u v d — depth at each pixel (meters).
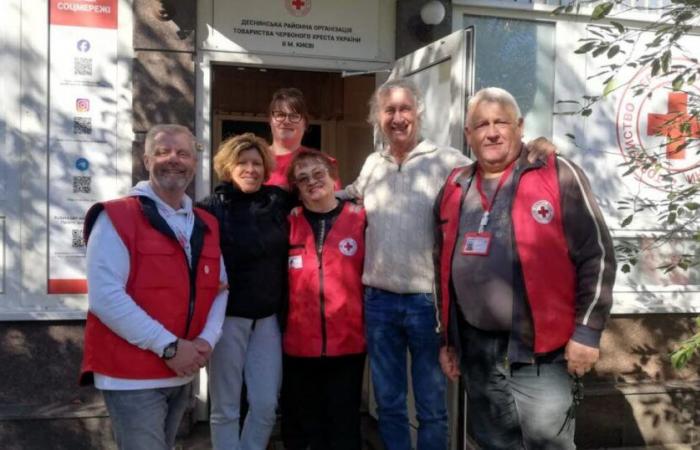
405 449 3.29
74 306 4.16
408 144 3.27
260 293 3.10
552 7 4.64
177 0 4.10
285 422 3.46
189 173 2.63
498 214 2.73
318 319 3.20
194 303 2.58
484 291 2.72
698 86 4.78
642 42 4.68
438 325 3.07
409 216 3.17
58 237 4.13
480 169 2.88
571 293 2.65
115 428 2.53
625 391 4.59
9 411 3.99
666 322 4.81
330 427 3.38
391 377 3.25
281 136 3.65
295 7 4.37
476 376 2.88
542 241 2.61
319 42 4.42
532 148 2.74
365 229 3.32
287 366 3.38
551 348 2.63
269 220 3.15
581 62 4.75
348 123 6.39
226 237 3.06
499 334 2.78
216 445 3.16
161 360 2.50
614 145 4.79
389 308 3.21
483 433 2.93
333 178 3.29
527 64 4.70
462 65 3.54
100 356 2.50
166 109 4.12
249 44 4.31
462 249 2.80
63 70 4.10
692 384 4.72
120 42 4.15
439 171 3.21
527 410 2.72
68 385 4.15
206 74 4.26
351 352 3.26
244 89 6.50
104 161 4.16
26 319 4.06
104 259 2.44
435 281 3.02
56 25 4.07
